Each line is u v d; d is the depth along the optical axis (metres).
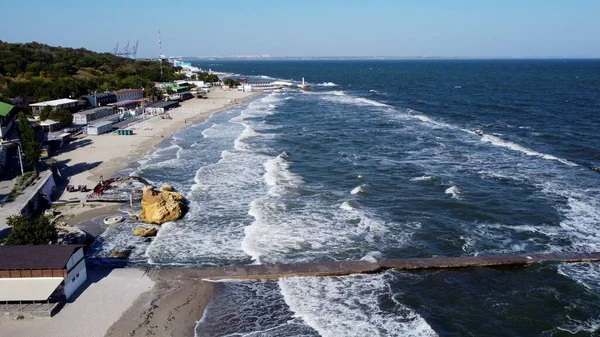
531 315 28.28
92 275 31.61
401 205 46.09
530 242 37.91
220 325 26.88
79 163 61.41
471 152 68.00
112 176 55.31
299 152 69.31
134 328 25.92
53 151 67.88
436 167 59.81
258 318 27.67
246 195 49.16
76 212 44.03
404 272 33.25
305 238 38.62
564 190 49.94
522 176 55.25
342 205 45.88
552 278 32.25
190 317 27.45
